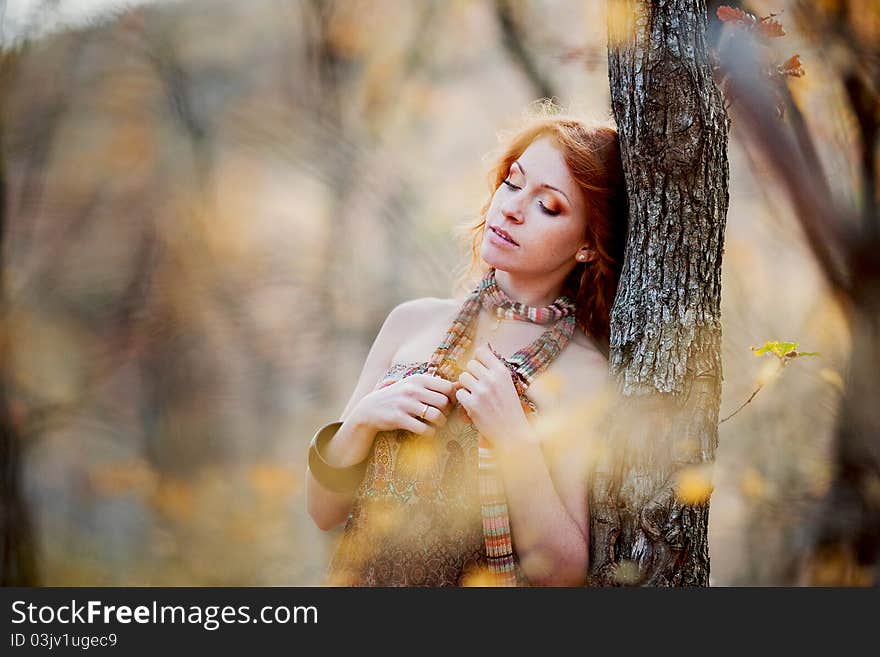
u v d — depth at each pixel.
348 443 3.40
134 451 11.81
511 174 3.46
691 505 3.10
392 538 3.31
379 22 9.49
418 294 9.05
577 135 3.39
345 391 11.45
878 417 4.73
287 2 10.20
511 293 3.53
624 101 3.19
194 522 10.12
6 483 6.82
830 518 5.39
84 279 11.42
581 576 3.19
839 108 4.44
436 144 9.57
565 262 3.47
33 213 9.85
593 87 6.73
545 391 3.30
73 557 10.04
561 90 7.06
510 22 7.16
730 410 6.32
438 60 9.44
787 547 6.12
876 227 4.35
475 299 3.52
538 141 3.45
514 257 3.39
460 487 3.27
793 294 6.10
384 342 3.70
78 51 8.99
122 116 10.21
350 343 11.08
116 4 9.10
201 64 10.51
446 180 9.41
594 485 3.20
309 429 11.53
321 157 9.89
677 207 3.14
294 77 10.31
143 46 9.99
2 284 8.11
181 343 12.00
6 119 7.83
